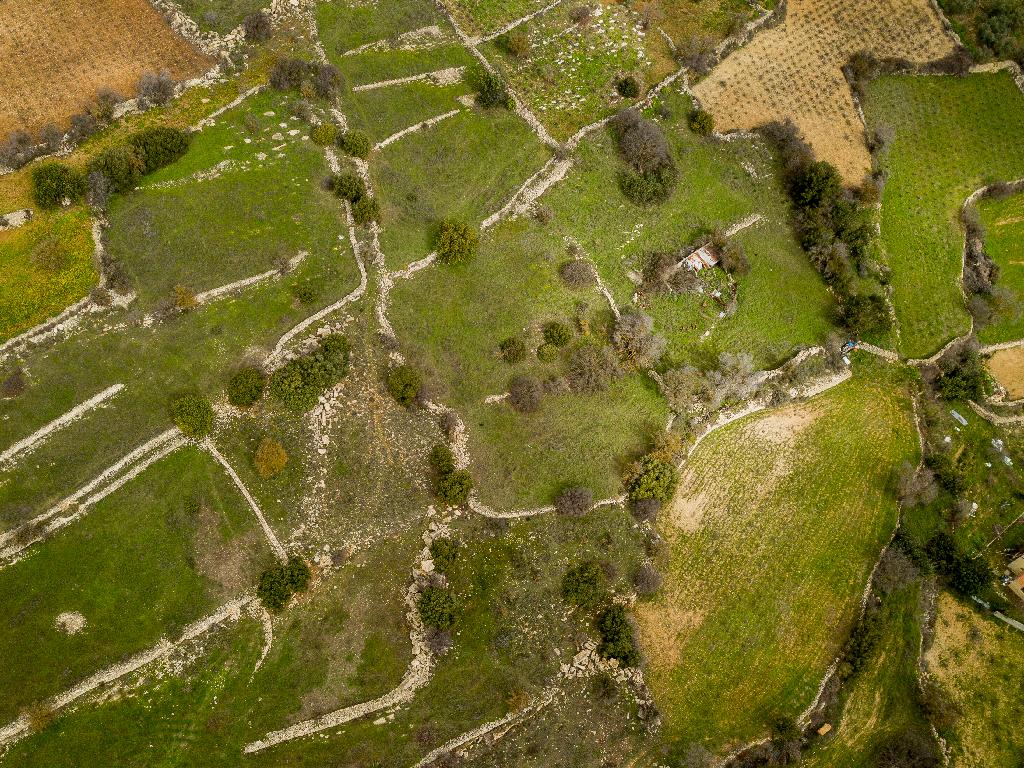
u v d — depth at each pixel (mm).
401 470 49750
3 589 43281
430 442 50812
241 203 54719
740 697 48812
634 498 51562
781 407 58219
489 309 55469
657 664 48969
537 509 50594
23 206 51719
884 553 53906
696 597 51062
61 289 49562
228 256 52719
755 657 49969
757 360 58281
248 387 47906
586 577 48781
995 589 55344
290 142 57625
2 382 46969
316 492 48188
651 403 55031
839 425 58188
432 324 54375
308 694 43969
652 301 58062
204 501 46906
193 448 47969
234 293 52000
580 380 53781
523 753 44969
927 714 50312
